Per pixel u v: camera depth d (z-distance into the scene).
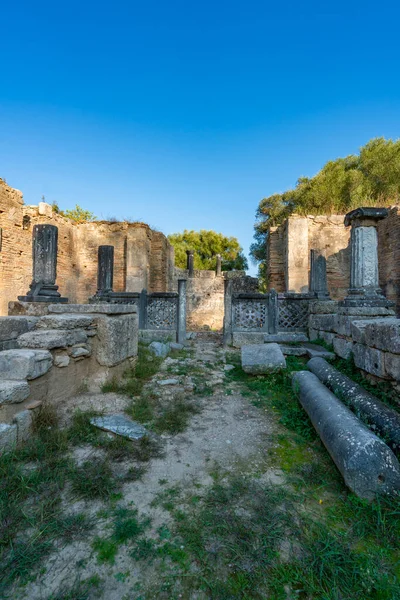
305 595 1.48
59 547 1.70
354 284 5.36
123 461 2.55
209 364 5.86
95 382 4.17
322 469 2.48
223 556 1.67
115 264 13.69
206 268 32.38
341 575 1.56
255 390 4.42
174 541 1.75
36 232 5.29
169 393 4.25
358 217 5.38
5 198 10.34
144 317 8.18
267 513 1.98
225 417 3.53
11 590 1.46
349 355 4.68
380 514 1.89
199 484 2.29
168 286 16.67
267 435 3.09
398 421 2.58
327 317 6.15
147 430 3.10
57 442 2.69
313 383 3.72
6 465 2.29
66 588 1.47
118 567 1.59
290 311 7.73
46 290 5.19
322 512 2.01
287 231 12.19
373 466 2.07
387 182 15.41
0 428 2.48
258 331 7.60
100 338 4.33
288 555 1.67
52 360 3.43
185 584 1.51
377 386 3.70
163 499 2.10
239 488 2.23
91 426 3.04
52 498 2.06
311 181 17.67
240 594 1.47
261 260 24.78
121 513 1.94
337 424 2.56
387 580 1.52
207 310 17.56
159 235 14.77
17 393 2.74
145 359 5.70
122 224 13.68
